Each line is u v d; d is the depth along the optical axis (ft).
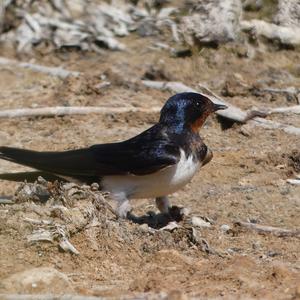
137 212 42.91
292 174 46.55
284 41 62.80
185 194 44.39
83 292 32.07
